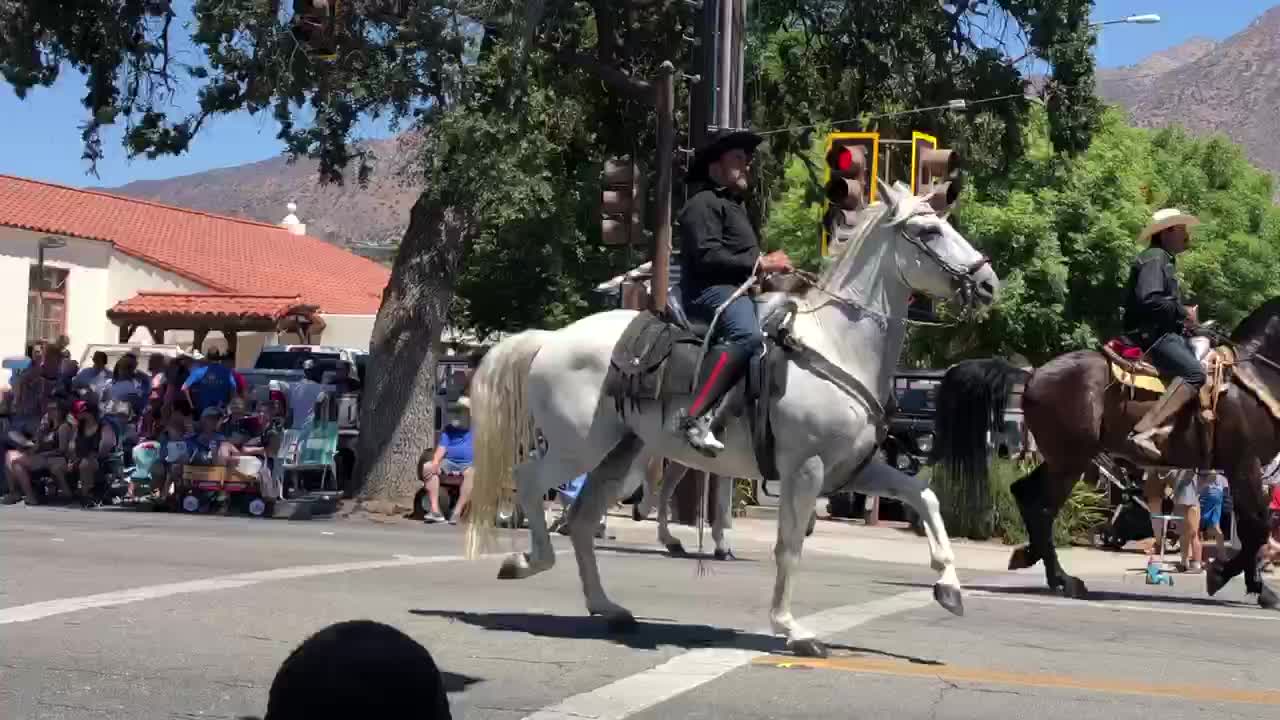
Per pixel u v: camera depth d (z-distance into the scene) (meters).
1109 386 12.67
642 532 18.98
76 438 20.27
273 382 20.59
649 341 8.78
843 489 8.66
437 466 19.84
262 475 19.64
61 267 38.94
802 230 35.75
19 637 8.28
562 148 27.67
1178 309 12.61
